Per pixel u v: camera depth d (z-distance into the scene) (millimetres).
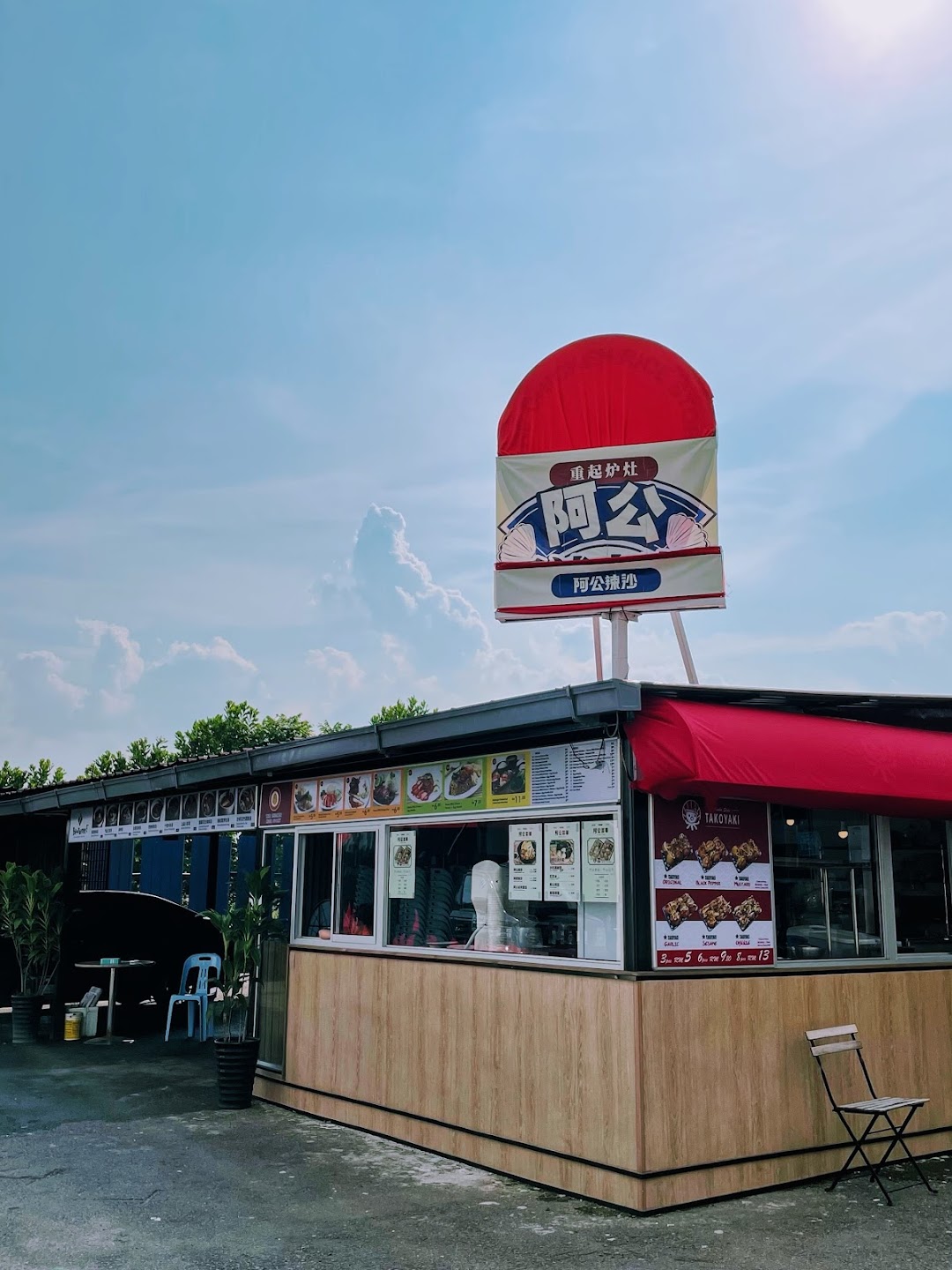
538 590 9664
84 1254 5930
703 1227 6410
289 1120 9469
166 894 18641
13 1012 14320
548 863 7801
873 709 8336
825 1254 5941
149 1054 13172
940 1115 8172
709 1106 6973
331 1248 6051
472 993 8125
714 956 7266
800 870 7867
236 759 10602
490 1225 6457
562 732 7672
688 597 9234
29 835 17125
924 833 8688
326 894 10195
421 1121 8406
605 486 9641
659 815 7211
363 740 8742
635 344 9852
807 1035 7324
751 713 7246
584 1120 7051
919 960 8328
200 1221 6531
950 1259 5863
